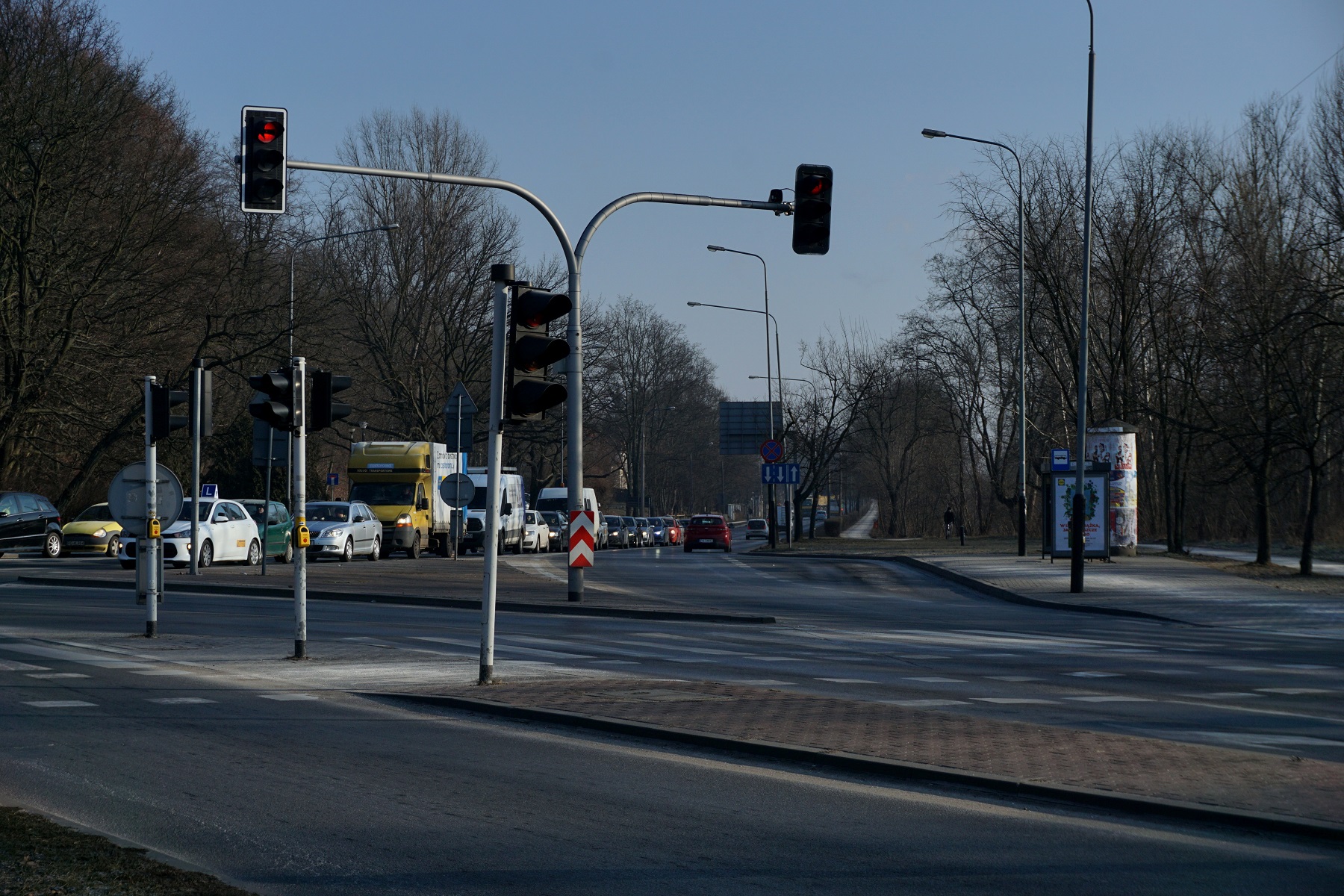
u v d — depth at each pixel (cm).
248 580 2728
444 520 4478
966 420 7075
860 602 2586
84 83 3825
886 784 802
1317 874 603
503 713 1059
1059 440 6088
